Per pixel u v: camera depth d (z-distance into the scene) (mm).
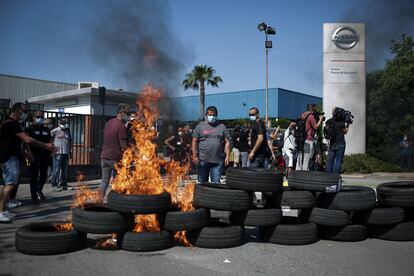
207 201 5809
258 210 5910
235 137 14289
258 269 4805
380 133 23219
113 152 8469
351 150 19766
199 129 8484
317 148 12164
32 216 7930
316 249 5766
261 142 9180
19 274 4516
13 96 38062
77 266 4820
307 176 6223
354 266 4969
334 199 6168
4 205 7293
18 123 7445
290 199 6066
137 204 5375
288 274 4641
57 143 11781
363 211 6336
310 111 11953
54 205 9211
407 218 6523
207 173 8492
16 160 7352
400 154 21297
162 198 5527
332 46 19969
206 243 5664
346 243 6168
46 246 5219
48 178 13875
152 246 5469
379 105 24031
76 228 5500
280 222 6039
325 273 4684
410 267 4949
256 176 5863
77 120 15266
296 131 12094
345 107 19828
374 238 6473
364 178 16672
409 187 6840
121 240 5500
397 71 22828
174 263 4988
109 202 5543
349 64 19922
